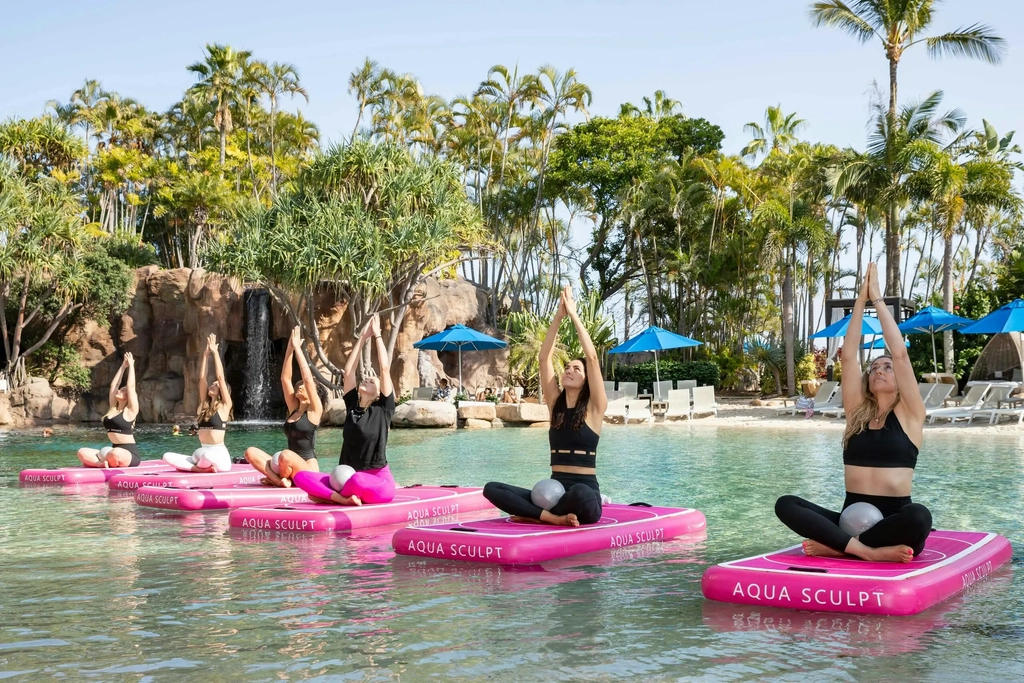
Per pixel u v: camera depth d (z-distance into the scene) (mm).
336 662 4180
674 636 4555
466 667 4090
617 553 6691
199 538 7465
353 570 6184
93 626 4816
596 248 43438
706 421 23328
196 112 51750
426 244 24547
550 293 40969
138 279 29406
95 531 7824
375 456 8328
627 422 23422
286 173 50062
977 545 6066
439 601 5312
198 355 28125
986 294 26656
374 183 25812
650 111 49438
